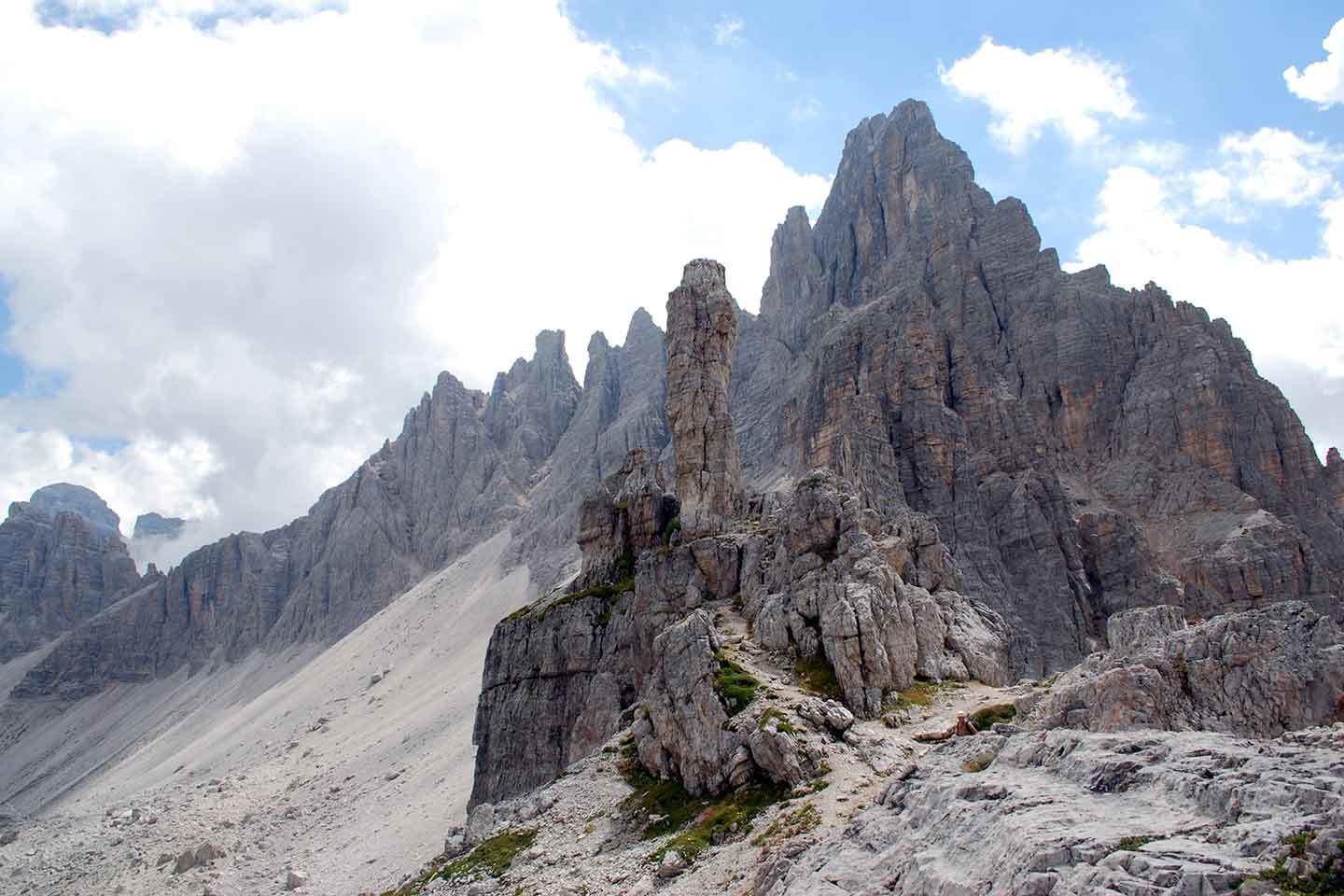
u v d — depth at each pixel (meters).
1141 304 188.50
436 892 69.56
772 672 73.56
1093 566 153.50
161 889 137.12
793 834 51.84
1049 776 37.56
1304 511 158.62
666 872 55.91
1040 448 171.25
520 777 107.19
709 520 105.75
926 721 65.88
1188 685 45.31
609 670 102.50
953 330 190.62
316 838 144.50
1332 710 42.56
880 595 75.00
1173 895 25.14
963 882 31.69
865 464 157.62
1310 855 24.83
